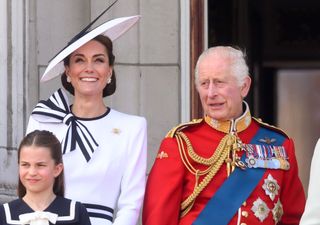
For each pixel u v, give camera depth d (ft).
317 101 163.94
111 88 59.72
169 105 76.79
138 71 76.43
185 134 57.88
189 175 57.00
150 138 76.69
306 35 153.17
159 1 76.54
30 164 53.88
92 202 57.11
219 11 91.76
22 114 75.92
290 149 58.23
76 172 57.16
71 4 76.48
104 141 57.82
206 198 56.59
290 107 164.04
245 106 58.49
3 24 76.59
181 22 76.89
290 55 155.84
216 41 90.22
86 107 58.34
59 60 57.31
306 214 49.75
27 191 54.29
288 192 57.77
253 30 126.52
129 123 58.44
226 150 57.06
